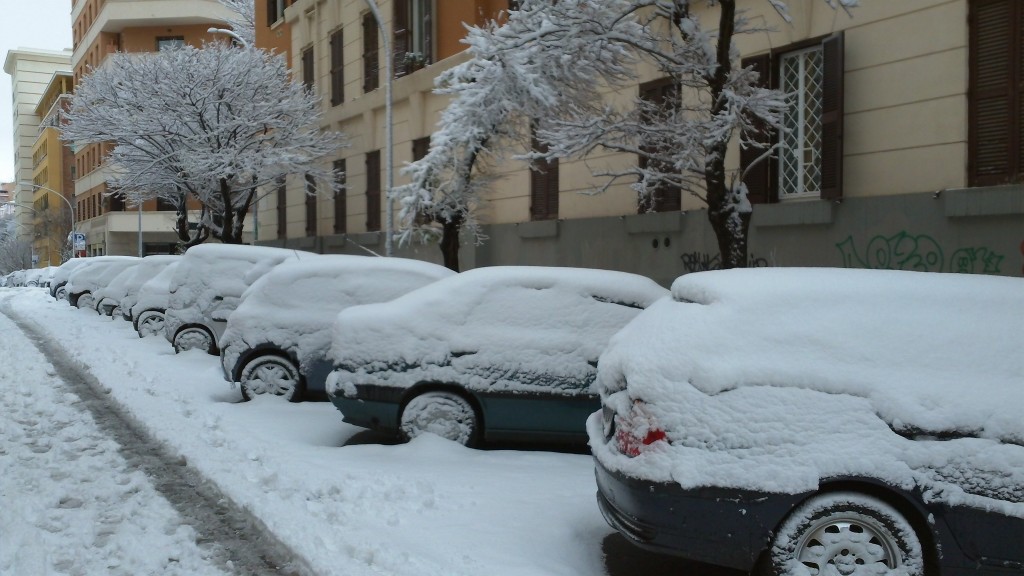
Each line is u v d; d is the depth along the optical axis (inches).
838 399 170.2
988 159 376.5
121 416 376.8
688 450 171.2
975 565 162.9
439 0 800.3
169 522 225.8
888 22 413.7
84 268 1133.7
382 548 195.2
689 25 378.9
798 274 194.2
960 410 166.1
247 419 360.2
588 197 618.5
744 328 180.2
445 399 301.7
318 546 199.9
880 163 419.2
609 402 187.9
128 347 647.8
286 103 987.9
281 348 398.0
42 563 191.2
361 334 310.0
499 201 728.3
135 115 967.6
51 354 619.2
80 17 2679.6
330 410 380.2
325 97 1078.4
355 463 281.0
